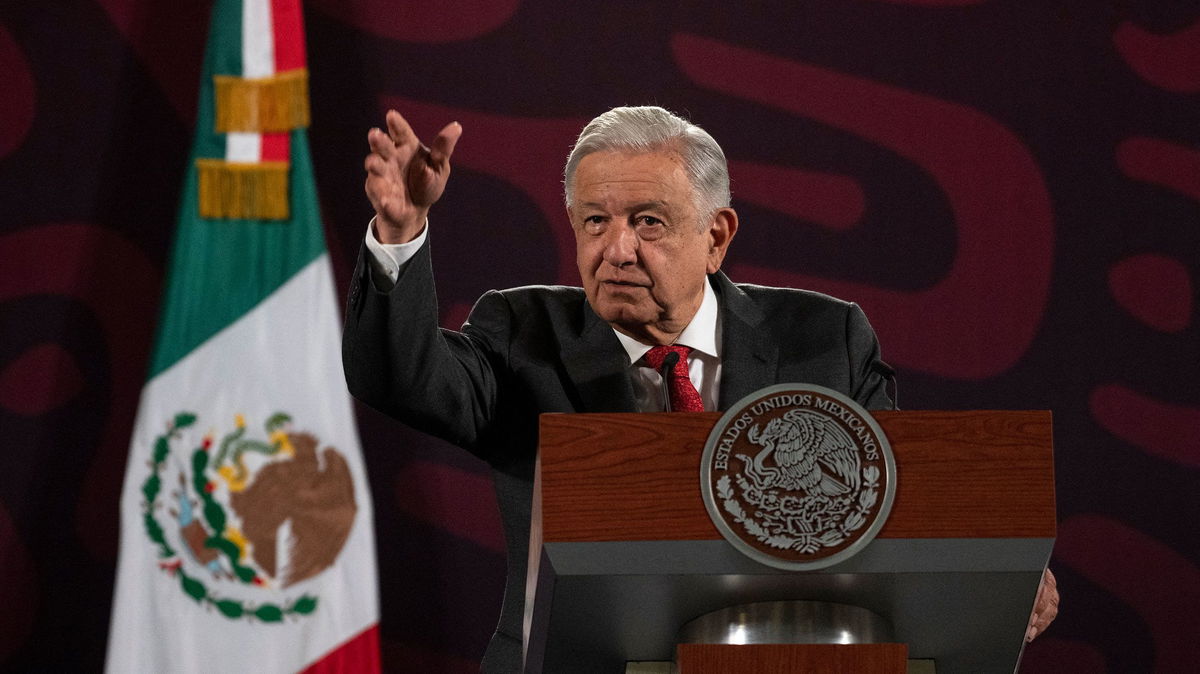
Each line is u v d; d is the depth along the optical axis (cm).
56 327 1481
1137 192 1489
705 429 498
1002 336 1478
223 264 1433
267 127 1459
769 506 490
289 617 1369
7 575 1438
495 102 1523
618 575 490
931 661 561
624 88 1523
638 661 559
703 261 722
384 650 1438
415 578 1455
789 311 773
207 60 1476
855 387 759
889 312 1484
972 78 1513
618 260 694
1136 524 1452
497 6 1537
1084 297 1480
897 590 504
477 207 1509
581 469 495
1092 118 1501
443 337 710
